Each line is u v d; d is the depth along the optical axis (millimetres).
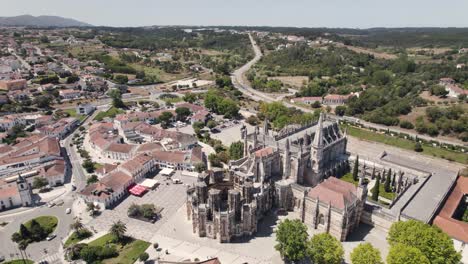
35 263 139625
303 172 184000
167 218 170875
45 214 176250
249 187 155125
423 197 165625
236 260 139125
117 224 152500
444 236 126250
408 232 128125
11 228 164625
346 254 140000
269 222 164750
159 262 127312
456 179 190500
